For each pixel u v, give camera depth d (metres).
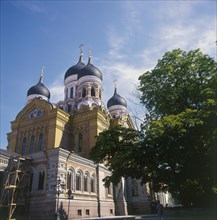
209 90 21.84
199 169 21.70
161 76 26.36
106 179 24.97
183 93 25.66
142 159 22.78
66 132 44.75
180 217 22.25
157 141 21.48
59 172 29.00
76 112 47.94
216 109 20.16
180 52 26.86
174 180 22.77
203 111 20.52
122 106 63.62
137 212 44.03
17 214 28.05
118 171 23.61
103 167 39.12
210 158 20.84
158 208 23.73
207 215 21.44
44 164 30.31
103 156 25.05
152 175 23.14
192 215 22.02
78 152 42.94
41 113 45.53
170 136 20.88
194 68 24.78
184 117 20.62
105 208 36.59
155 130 19.72
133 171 23.42
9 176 29.55
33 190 29.42
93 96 54.34
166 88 26.00
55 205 26.88
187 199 24.89
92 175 36.22
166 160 22.23
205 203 23.55
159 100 26.42
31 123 45.62
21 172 29.75
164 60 27.00
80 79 56.22
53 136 41.72
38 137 43.72
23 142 45.44
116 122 50.44
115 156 22.92
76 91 59.28
